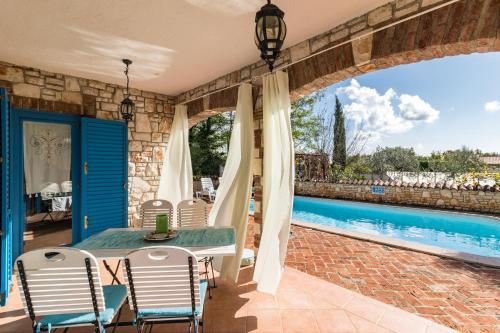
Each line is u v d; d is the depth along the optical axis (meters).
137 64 4.02
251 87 3.93
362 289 3.09
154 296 1.69
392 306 2.67
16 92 4.04
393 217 8.59
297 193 12.41
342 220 8.80
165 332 2.29
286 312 2.57
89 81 4.78
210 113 5.37
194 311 1.72
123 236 2.56
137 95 5.43
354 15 2.72
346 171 13.80
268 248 3.14
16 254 4.01
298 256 4.18
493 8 1.96
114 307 1.87
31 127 4.38
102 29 2.97
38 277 1.59
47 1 2.44
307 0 2.44
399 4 2.44
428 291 3.03
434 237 6.79
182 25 2.88
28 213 5.18
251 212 7.56
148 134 5.59
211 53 3.61
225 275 3.38
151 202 3.40
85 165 4.61
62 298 1.62
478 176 9.46
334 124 16.02
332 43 2.97
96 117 4.87
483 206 7.81
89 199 4.66
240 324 2.38
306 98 13.91
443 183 8.90
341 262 3.93
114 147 5.01
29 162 4.37
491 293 2.97
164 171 5.70
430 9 2.22
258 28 1.80
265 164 3.48
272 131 3.47
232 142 4.19
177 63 3.97
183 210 3.41
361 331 2.26
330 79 3.18
